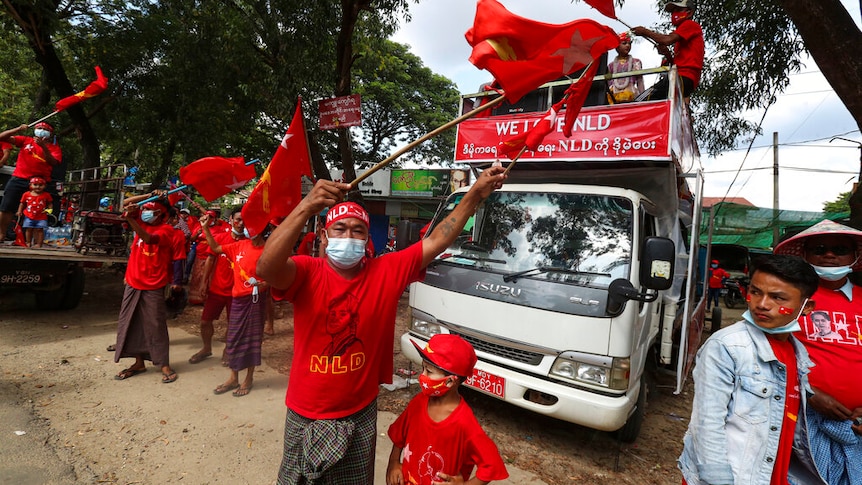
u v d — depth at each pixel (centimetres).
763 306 165
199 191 248
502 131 411
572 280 330
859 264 209
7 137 521
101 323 602
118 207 635
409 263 190
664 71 346
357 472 187
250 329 399
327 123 631
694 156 561
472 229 399
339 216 175
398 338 652
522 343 329
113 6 1025
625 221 343
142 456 297
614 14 150
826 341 200
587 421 301
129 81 1120
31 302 697
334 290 175
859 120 367
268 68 973
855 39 355
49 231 711
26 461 277
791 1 364
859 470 186
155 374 437
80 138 1076
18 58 1281
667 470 332
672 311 428
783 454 163
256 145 1520
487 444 175
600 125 362
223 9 932
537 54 148
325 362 176
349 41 794
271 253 154
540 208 376
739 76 730
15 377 400
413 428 191
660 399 494
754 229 1614
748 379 165
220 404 380
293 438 183
